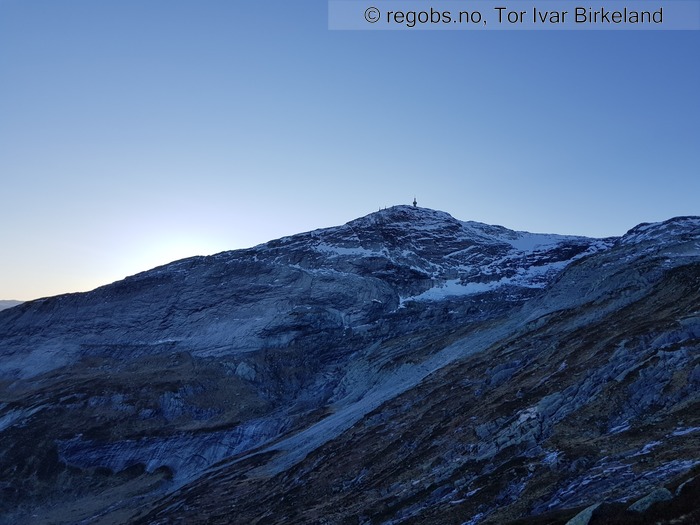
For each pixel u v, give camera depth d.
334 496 78.19
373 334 198.12
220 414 156.38
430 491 61.66
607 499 41.50
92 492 127.00
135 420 150.25
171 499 109.44
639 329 74.56
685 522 31.66
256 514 83.94
